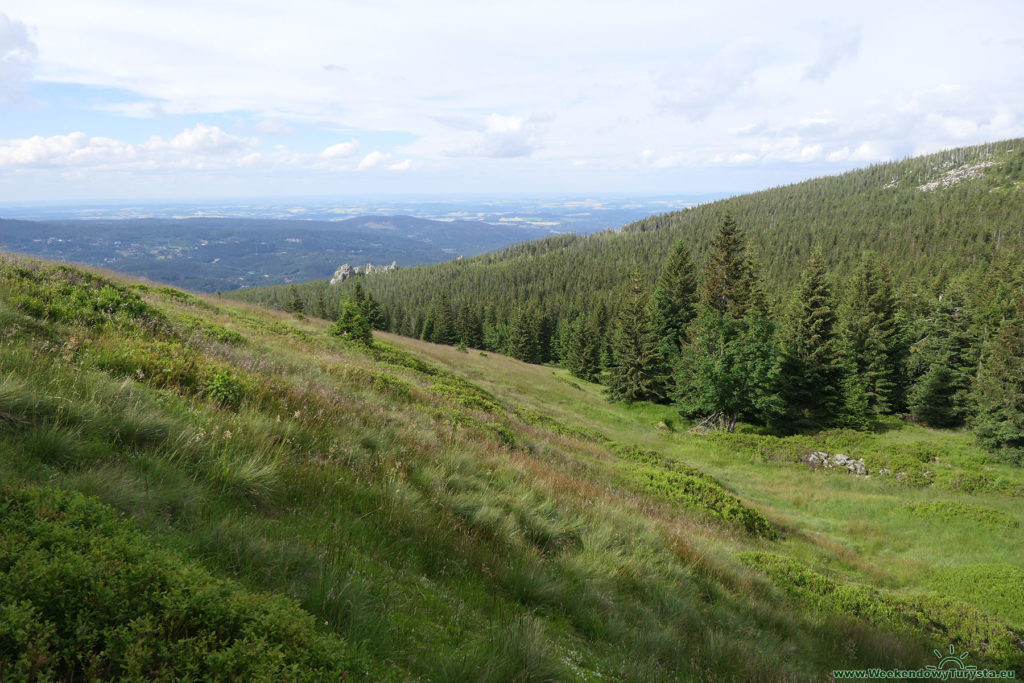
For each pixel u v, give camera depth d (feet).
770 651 18.42
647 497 41.50
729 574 26.00
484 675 9.25
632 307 139.03
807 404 123.54
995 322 131.13
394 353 82.33
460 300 411.54
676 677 14.16
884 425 123.44
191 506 11.10
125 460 12.18
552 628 13.61
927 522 52.90
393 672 8.11
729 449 83.56
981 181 634.43
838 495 62.44
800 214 647.15
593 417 106.42
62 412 12.61
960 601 31.35
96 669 5.55
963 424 130.41
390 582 11.63
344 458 19.10
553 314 337.72
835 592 28.96
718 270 141.28
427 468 21.97
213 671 5.81
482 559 15.79
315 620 8.00
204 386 20.35
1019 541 47.62
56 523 7.25
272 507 13.53
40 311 23.02
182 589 6.76
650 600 18.85
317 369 38.65
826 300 122.83
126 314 27.63
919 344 151.74
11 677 5.03
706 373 109.29
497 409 57.93
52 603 5.94
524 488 25.64
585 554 20.17
